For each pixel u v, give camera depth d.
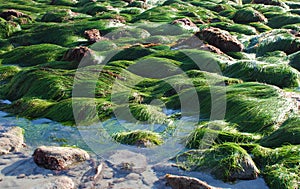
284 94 9.04
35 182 6.30
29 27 20.58
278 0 28.20
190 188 5.83
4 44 18.09
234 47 14.54
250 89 9.36
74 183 6.27
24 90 11.20
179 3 27.42
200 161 6.61
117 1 29.45
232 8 25.84
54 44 17.31
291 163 6.24
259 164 6.52
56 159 6.74
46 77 11.17
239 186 6.04
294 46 14.55
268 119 7.90
